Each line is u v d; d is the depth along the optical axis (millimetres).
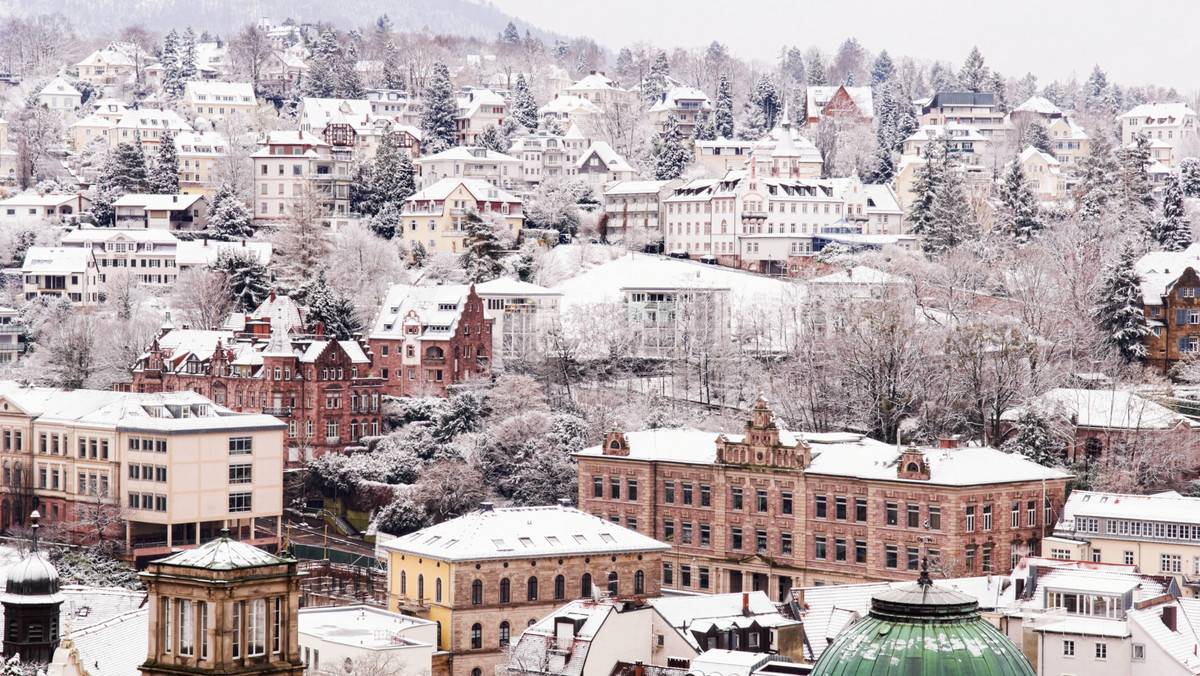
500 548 185625
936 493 198000
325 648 156625
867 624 83438
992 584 161250
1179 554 190125
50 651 113750
